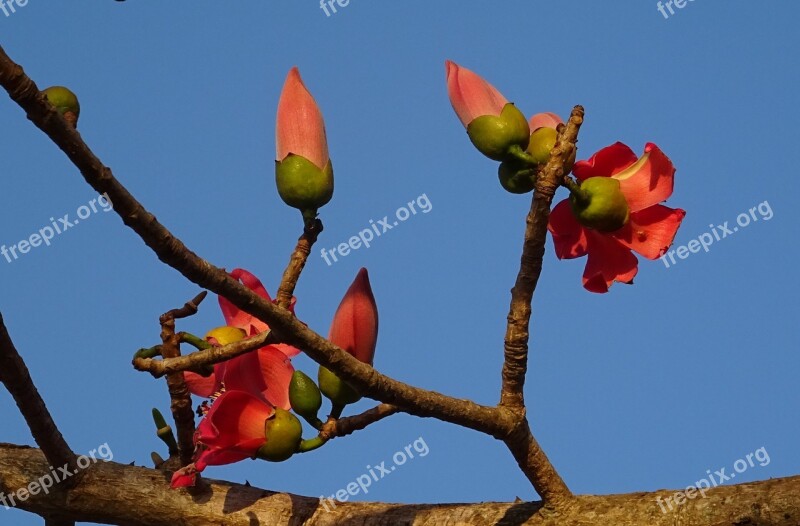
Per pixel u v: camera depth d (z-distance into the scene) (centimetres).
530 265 261
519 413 262
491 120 270
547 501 264
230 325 278
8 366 260
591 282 273
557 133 266
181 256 224
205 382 278
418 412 255
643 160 266
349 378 245
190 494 291
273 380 266
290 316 238
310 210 264
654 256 266
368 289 262
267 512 287
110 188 214
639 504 256
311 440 255
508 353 263
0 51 201
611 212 262
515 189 273
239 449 249
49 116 205
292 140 265
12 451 302
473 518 270
